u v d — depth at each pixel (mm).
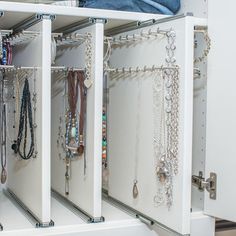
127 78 1500
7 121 1701
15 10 1272
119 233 1360
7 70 1608
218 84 1268
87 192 1401
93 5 1475
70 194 1552
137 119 1438
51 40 1359
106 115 1656
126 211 1494
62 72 1569
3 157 1733
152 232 1396
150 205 1362
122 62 1536
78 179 1478
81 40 1425
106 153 1652
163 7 1520
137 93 1435
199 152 1405
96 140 1342
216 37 1265
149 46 1352
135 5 1501
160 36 1287
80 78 1429
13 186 1674
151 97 1348
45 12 1302
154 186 1338
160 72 1292
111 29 1603
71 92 1487
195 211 1362
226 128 1252
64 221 1373
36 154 1351
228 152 1251
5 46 1463
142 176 1410
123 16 1398
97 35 1317
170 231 1282
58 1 1517
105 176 1680
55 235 1285
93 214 1359
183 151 1196
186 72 1177
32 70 1370
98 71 1325
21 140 1503
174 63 1223
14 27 1558
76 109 1460
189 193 1204
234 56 1223
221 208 1284
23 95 1450
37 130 1336
